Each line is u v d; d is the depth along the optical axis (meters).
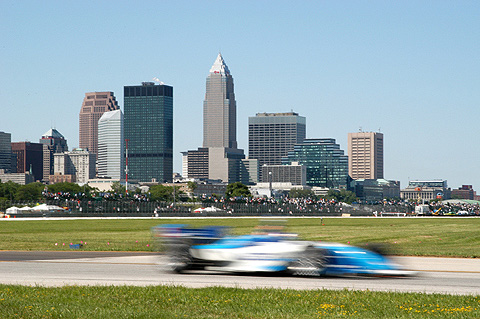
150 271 40.22
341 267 36.47
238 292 30.17
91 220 172.00
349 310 26.28
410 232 103.69
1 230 107.31
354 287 32.94
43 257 50.66
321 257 36.81
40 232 99.44
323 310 26.17
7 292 29.38
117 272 39.69
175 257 39.09
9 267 42.50
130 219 185.00
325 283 34.38
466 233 99.00
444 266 44.31
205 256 38.50
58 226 127.12
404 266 37.59
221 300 28.17
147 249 59.59
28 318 23.97
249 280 35.59
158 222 155.88
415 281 35.59
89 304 27.03
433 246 67.62
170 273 39.00
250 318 24.70
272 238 38.72
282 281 35.12
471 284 34.56
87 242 70.94
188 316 24.70
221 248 38.22
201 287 32.28
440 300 28.25
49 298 28.22
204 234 39.53
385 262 36.91
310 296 29.19
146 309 26.12
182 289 31.02
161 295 29.30
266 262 37.16
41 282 34.78
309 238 82.00
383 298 28.75
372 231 107.75
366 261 36.47
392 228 123.94
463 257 52.78
